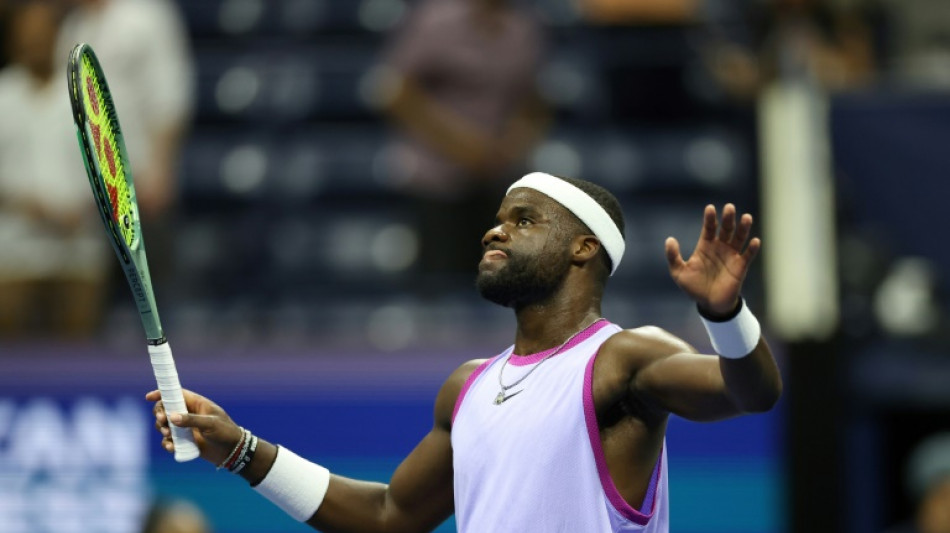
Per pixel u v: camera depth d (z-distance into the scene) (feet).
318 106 125.90
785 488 81.15
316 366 82.69
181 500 81.87
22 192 94.12
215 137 124.88
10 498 82.79
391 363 82.79
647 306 100.99
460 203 97.19
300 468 48.70
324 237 114.83
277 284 103.50
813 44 97.25
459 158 96.99
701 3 124.26
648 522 42.24
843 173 87.04
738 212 104.37
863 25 102.68
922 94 86.63
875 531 83.61
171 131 95.86
